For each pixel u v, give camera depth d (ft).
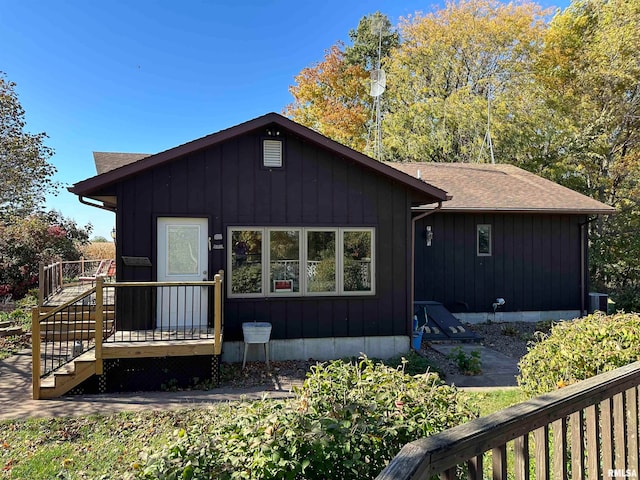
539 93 69.46
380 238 26.30
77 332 27.25
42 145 51.47
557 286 38.52
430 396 8.89
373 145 74.54
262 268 24.95
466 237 37.09
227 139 24.13
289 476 5.97
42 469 12.43
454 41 75.31
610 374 7.02
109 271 42.24
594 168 63.82
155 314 23.71
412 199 27.99
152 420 16.16
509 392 18.98
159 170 23.88
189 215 24.16
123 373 20.27
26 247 44.75
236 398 18.88
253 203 24.91
